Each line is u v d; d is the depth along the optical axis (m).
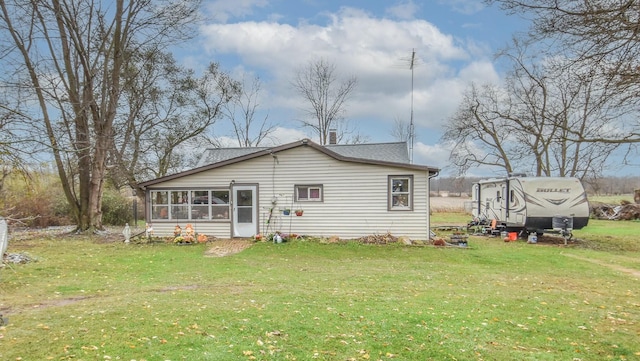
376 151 21.77
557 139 9.41
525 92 28.19
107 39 22.50
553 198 18.47
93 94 21.19
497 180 21.77
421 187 17.33
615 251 16.53
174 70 28.25
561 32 5.36
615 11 4.72
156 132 27.38
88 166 21.34
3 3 18.08
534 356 5.11
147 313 6.57
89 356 4.72
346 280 9.87
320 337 5.59
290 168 18.20
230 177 18.55
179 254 14.37
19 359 4.61
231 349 5.05
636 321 6.69
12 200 20.89
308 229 18.03
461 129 35.56
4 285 8.94
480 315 6.80
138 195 26.66
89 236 19.70
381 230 17.53
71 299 7.78
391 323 6.25
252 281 9.70
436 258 13.88
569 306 7.61
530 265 12.83
